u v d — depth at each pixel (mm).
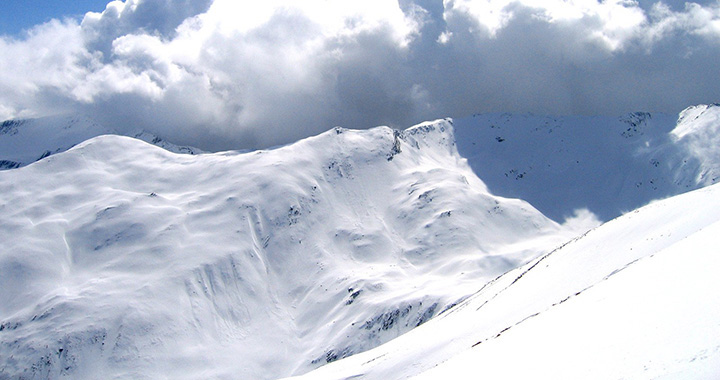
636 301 32844
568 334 33281
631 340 27062
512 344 38281
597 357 27062
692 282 31125
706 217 52156
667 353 23781
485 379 31766
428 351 63562
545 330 37438
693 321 25797
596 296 39750
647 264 41000
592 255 65938
